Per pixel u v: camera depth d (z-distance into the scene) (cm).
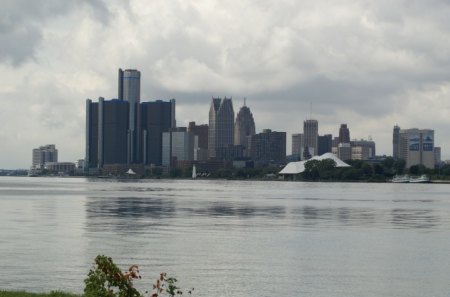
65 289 4981
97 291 3278
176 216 12219
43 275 5562
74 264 6122
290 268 6025
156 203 17138
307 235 8806
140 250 7131
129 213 13000
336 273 5800
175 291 4950
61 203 16888
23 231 9106
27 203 16838
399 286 5262
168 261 6366
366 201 19300
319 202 18412
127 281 3359
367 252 7131
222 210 14225
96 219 11344
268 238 8394
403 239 8412
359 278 5581
